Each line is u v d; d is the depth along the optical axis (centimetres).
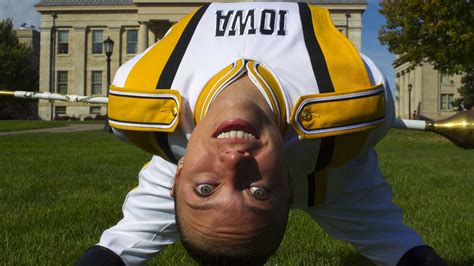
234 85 179
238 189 132
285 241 423
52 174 835
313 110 192
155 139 205
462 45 2294
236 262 133
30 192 645
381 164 1115
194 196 133
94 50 5059
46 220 485
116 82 218
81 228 460
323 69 201
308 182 219
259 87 179
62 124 3550
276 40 209
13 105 5556
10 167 930
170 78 204
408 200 643
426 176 890
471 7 2242
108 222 489
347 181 230
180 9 4638
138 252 245
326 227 250
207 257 133
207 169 133
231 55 203
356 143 202
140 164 1014
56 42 5088
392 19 2527
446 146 1931
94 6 5009
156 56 217
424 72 5731
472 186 779
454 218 532
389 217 244
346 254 398
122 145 1642
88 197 611
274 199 135
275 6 226
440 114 5738
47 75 5066
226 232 130
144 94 202
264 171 134
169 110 198
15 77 5659
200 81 198
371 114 198
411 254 231
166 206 243
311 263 371
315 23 221
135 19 4984
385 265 239
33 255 375
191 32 220
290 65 200
